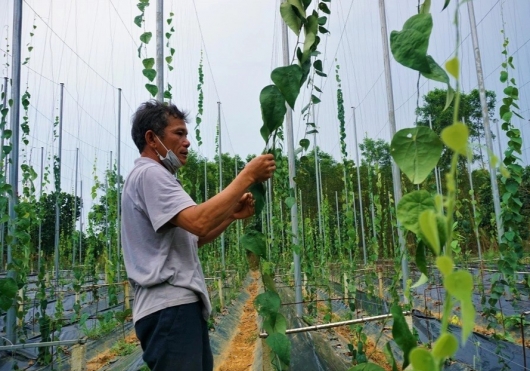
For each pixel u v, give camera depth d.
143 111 1.99
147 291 1.76
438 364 0.51
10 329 4.87
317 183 10.98
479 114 13.48
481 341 5.54
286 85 1.31
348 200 7.75
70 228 14.97
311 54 1.46
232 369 6.70
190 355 1.69
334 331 7.02
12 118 4.78
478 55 5.83
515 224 4.93
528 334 5.77
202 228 1.59
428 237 0.52
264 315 1.50
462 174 9.62
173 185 1.75
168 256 1.79
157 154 1.96
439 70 0.87
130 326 8.87
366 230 16.62
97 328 7.98
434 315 6.71
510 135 4.75
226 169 26.94
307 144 2.00
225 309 11.05
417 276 9.74
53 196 16.42
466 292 0.49
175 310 1.72
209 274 12.72
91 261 10.77
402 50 0.88
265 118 1.34
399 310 0.92
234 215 2.07
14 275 4.58
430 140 0.83
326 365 4.70
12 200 4.58
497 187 5.57
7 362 5.41
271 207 10.10
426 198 0.83
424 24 0.87
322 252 10.42
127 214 1.85
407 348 0.89
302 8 1.43
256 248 1.51
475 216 7.45
